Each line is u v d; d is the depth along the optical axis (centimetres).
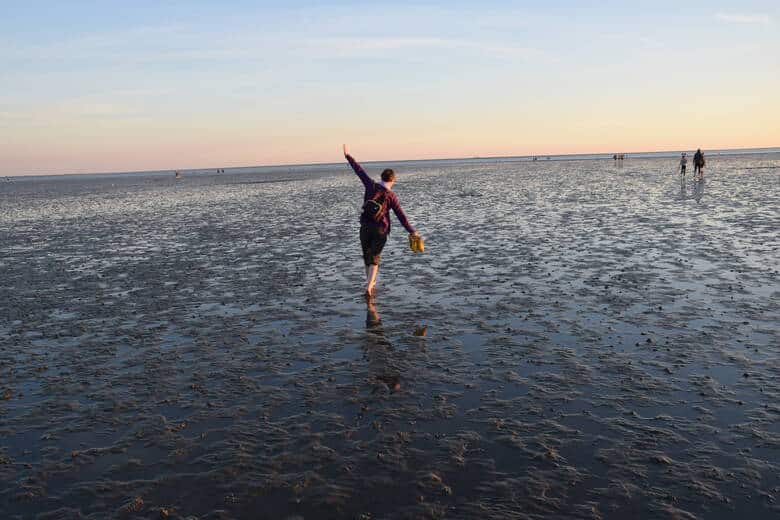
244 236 1667
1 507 353
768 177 3803
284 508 345
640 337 644
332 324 735
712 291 834
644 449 400
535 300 823
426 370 562
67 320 805
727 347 600
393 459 395
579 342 634
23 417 484
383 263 1166
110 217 2528
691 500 342
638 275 960
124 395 526
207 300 892
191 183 7494
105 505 352
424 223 1855
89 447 427
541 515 330
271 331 713
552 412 461
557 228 1598
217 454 409
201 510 345
